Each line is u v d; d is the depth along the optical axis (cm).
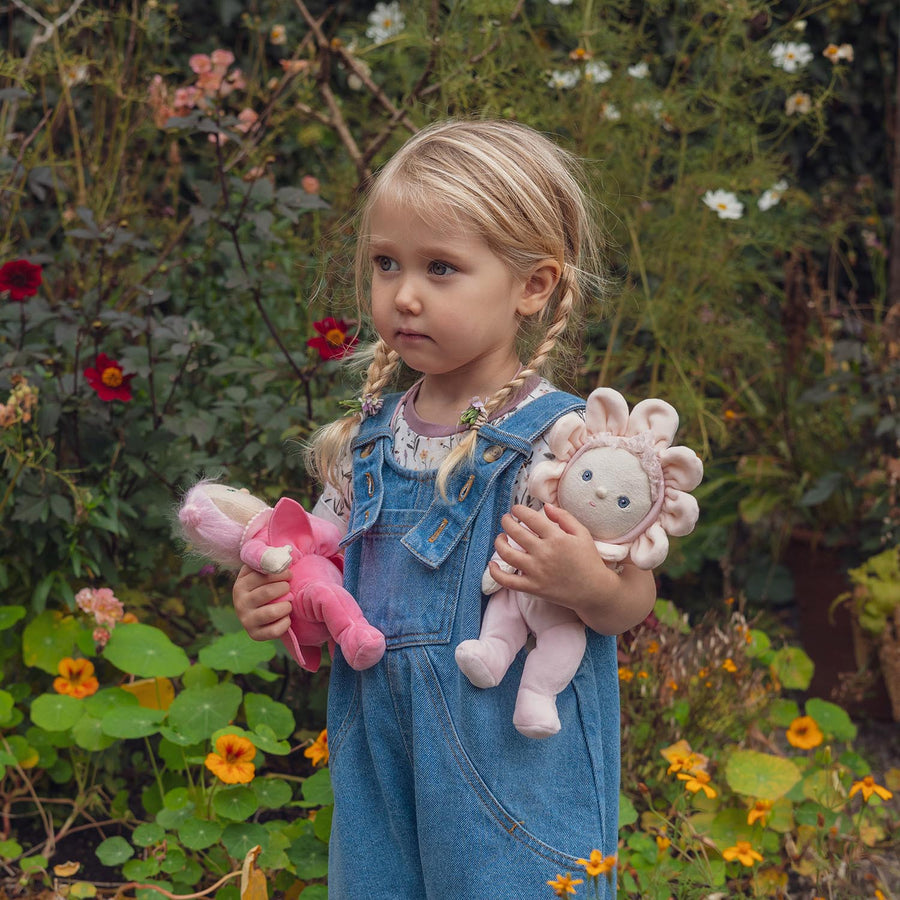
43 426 257
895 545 330
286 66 339
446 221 145
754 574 383
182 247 393
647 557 142
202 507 164
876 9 490
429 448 159
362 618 156
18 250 370
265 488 277
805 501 341
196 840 212
